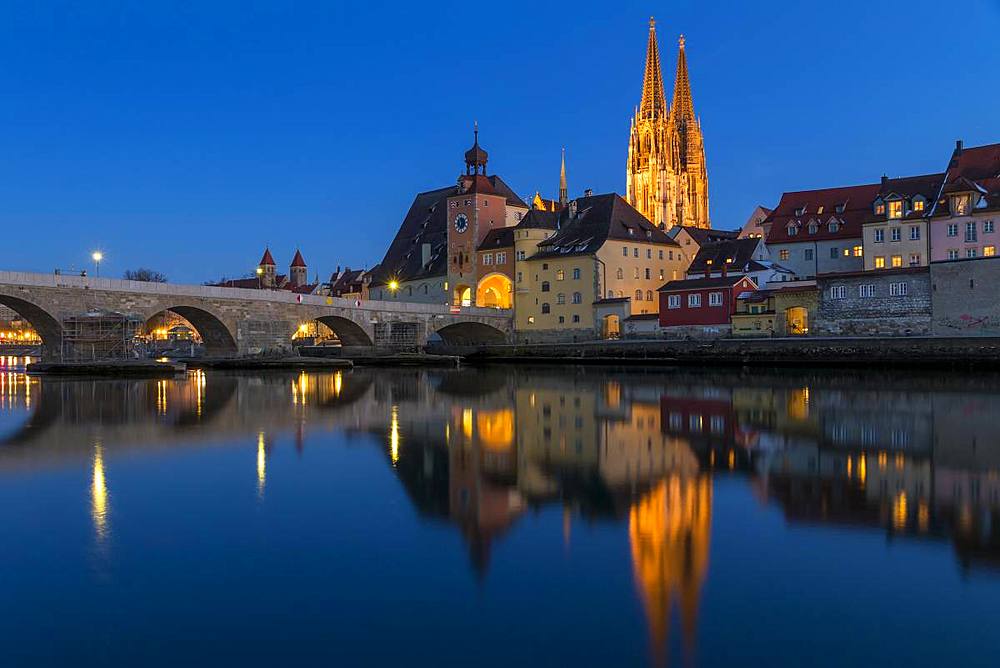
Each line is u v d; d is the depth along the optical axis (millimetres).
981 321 85562
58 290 79375
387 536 19031
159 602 15078
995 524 19766
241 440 34062
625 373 86000
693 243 141000
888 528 19422
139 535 19203
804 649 13062
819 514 20812
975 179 102625
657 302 132625
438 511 21391
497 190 146500
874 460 28797
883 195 107562
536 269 130250
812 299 97500
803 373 80750
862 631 13656
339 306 107250
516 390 61812
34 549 18109
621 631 13727
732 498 22656
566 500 22547
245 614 14516
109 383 70188
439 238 156500
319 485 24672
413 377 81312
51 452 30812
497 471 26891
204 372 90188
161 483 24984
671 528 19531
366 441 33812
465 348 123438
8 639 13586
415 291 154375
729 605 14734
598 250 123125
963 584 15633
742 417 41938
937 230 101438
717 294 106938
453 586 15766
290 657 12922
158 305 87562
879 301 92438
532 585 15766
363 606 14852
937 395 53844
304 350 125562
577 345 111750
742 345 95000
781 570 16469
